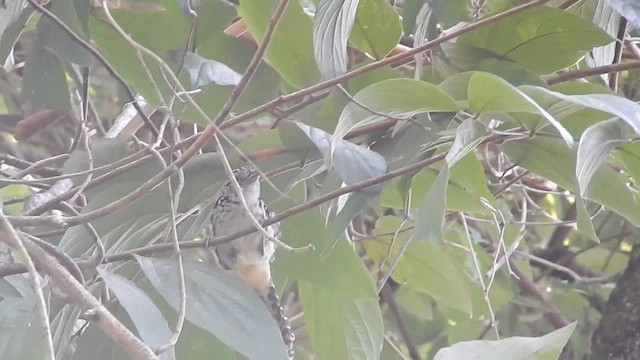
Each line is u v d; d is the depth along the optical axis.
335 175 5.07
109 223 5.18
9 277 4.93
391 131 5.17
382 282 5.40
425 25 5.65
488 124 4.85
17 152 7.62
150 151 4.81
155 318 3.90
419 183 5.40
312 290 5.54
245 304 4.30
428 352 8.59
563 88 4.92
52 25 5.24
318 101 5.55
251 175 5.68
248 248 5.56
